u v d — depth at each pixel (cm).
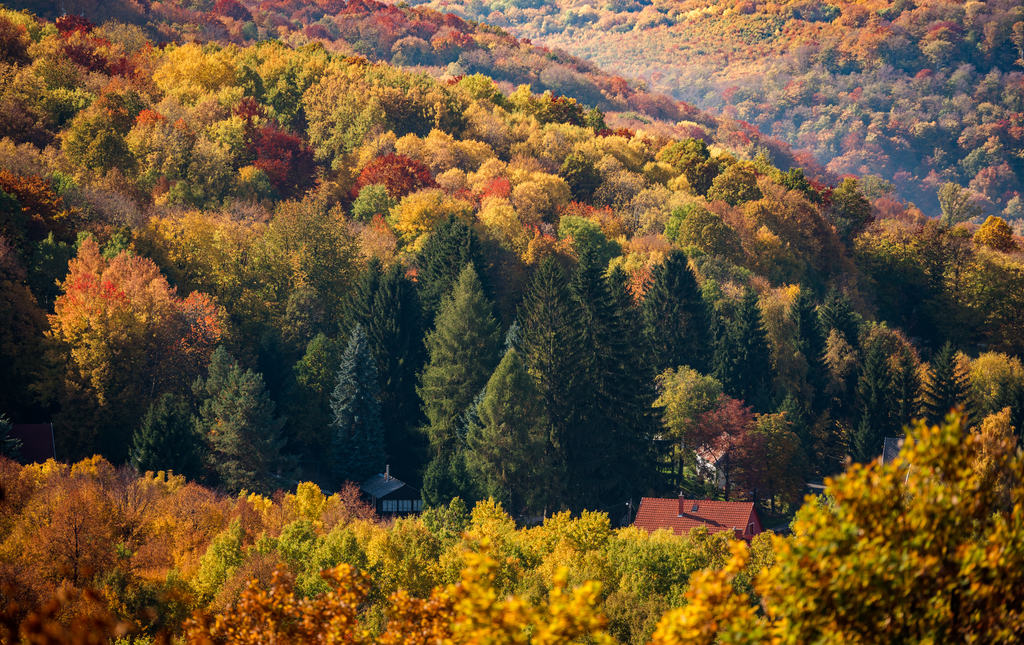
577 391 10531
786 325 14138
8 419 9231
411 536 5600
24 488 6209
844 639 1758
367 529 6372
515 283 13875
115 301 9862
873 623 1756
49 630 1514
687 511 8644
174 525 6384
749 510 8575
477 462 10069
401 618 2228
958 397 13250
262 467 9619
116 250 11231
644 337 12569
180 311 10612
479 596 1827
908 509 1827
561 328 10906
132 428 9706
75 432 9544
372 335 11569
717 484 11594
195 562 5762
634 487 10838
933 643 1761
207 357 10650
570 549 5869
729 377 12938
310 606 2258
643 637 4691
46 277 10712
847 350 14225
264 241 12888
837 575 1747
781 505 11712
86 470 7188
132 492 6788
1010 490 1997
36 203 11412
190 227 12488
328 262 12862
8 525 5734
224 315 11206
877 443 12912
